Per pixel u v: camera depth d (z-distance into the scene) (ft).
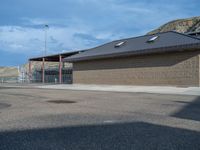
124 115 34.88
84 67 125.59
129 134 24.17
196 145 20.68
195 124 28.86
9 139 22.52
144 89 85.46
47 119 31.89
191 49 86.84
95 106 44.45
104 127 27.25
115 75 110.93
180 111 38.42
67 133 24.63
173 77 92.17
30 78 192.65
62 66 175.73
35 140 22.18
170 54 93.09
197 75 86.43
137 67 102.78
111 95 65.98
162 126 27.76
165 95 65.10
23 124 28.81
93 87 102.27
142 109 40.55
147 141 21.80
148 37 111.24
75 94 69.51
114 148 19.90
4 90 88.02
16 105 46.34
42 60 181.57
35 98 58.75
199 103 47.96
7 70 319.06
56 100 54.39
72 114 35.73
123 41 119.96
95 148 19.93
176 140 22.11
